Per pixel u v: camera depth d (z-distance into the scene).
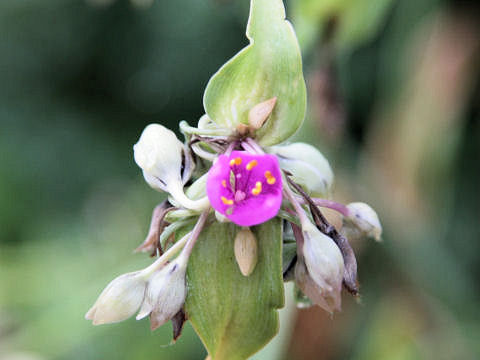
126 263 0.41
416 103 0.35
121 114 0.59
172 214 0.17
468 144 0.43
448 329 0.35
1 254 0.41
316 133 0.26
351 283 0.17
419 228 0.34
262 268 0.18
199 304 0.18
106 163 0.56
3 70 0.58
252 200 0.17
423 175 0.35
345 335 0.37
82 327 0.35
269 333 0.18
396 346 0.35
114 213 0.48
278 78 0.18
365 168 0.34
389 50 0.39
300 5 0.24
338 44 0.25
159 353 0.36
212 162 0.18
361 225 0.18
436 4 0.35
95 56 0.59
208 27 0.56
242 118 0.18
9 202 0.52
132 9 0.58
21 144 0.55
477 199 0.43
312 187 0.18
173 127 0.58
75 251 0.44
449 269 0.35
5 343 0.36
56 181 0.54
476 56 0.34
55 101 0.58
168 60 0.57
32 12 0.59
